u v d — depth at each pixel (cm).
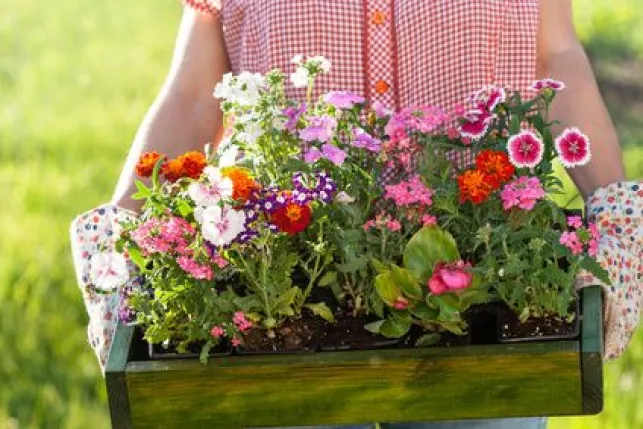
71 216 841
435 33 388
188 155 354
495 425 390
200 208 338
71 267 759
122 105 1067
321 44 391
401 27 390
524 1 395
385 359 337
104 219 379
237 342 344
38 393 647
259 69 398
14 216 840
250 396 342
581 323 342
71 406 629
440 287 336
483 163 349
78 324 703
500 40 393
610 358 374
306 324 352
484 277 346
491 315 351
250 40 399
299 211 339
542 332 343
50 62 1180
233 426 344
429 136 364
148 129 406
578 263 346
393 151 370
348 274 363
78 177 910
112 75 1143
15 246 786
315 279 363
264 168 360
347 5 390
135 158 400
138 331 354
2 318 704
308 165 356
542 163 361
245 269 350
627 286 364
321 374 339
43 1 1356
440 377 337
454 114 387
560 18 409
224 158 352
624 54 1098
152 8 1329
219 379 341
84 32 1261
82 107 1064
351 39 391
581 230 348
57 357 676
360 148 368
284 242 352
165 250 340
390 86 393
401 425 391
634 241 374
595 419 556
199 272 339
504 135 373
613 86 1045
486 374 336
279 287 349
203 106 410
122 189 394
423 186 353
